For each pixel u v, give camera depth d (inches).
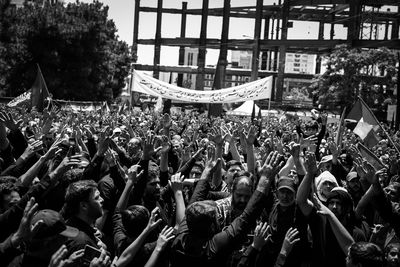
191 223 172.6
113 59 2231.8
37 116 662.5
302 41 2477.9
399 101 1211.9
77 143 351.6
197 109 2486.5
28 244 154.3
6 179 211.9
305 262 205.9
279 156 186.2
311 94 2325.3
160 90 1003.9
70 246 166.2
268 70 3442.4
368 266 160.1
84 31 1895.9
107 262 142.8
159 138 369.4
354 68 1935.3
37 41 1872.5
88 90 1983.3
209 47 2903.5
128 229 194.9
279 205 208.2
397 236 224.8
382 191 220.8
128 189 224.1
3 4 2005.4
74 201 185.8
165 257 185.6
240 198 210.7
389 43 2176.4
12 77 1871.3
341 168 336.8
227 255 174.9
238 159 338.6
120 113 1088.8
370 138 498.6
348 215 226.8
